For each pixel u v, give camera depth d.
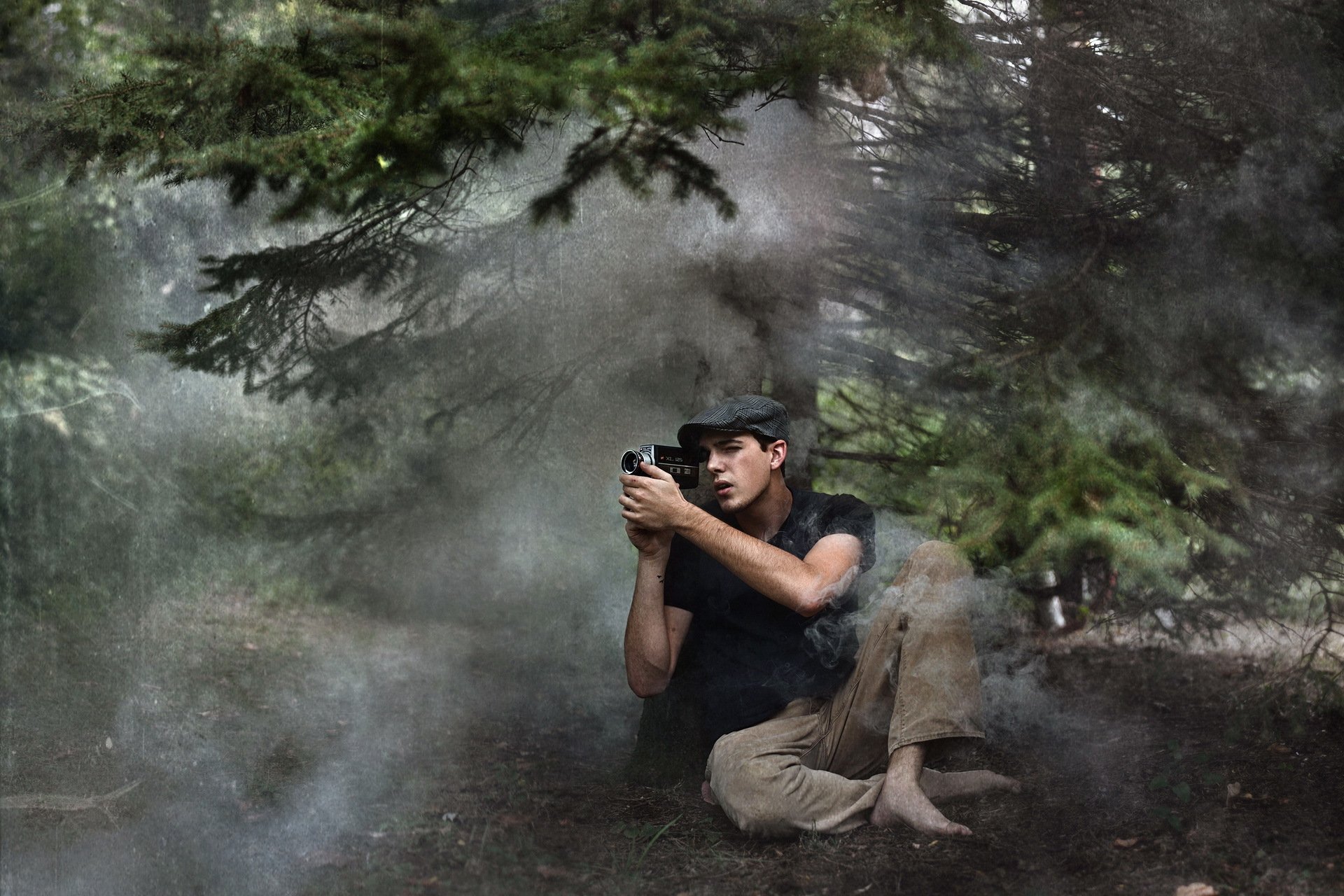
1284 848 2.63
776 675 3.02
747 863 2.70
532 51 3.06
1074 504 2.82
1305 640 4.21
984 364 3.27
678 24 3.21
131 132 3.28
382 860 2.75
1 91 4.43
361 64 3.26
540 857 2.77
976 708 2.85
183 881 2.63
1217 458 3.29
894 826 2.84
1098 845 2.71
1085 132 3.77
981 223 3.98
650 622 3.09
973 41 3.59
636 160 3.28
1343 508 3.55
